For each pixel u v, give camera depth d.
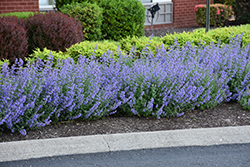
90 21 9.61
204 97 5.40
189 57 6.25
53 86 4.81
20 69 4.93
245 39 8.46
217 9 15.27
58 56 6.55
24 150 3.99
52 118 4.80
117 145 4.19
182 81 5.11
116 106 4.95
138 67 5.46
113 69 5.52
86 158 3.95
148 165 3.80
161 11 15.57
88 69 5.20
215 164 3.82
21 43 7.14
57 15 7.95
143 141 4.27
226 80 5.88
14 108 4.40
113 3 10.33
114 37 10.46
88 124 4.82
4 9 11.04
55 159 3.91
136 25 10.59
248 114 5.20
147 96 5.10
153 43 7.50
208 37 8.23
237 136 4.44
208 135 4.43
